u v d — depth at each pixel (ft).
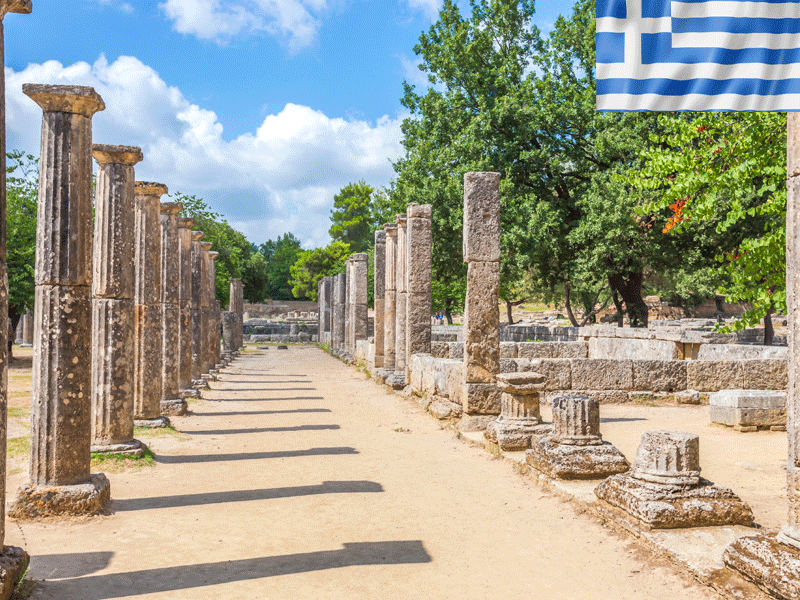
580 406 27.20
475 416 37.99
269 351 130.00
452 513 22.91
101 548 18.99
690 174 28.81
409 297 57.98
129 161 30.53
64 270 22.47
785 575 13.96
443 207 94.12
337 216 251.39
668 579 16.79
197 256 63.77
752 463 30.42
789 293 14.75
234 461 31.30
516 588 16.49
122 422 30.27
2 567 14.26
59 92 22.24
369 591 16.20
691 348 62.85
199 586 16.33
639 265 94.68
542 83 96.73
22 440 33.50
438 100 100.22
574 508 23.15
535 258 93.25
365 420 44.45
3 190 14.94
